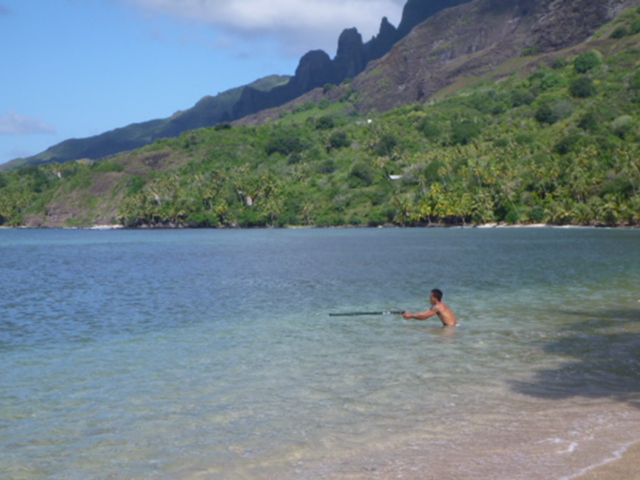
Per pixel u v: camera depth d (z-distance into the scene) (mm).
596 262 59500
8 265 74812
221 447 11711
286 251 92688
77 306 35188
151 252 99938
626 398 13969
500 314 27484
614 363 17469
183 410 14211
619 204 153250
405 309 31438
